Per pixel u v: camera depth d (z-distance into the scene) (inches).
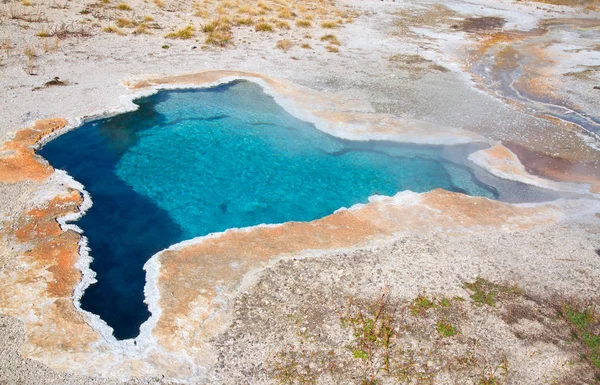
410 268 259.3
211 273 246.4
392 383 196.1
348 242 278.5
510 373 202.7
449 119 457.7
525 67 634.2
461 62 632.4
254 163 373.4
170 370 195.6
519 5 1072.2
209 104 454.9
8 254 250.8
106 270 256.5
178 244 267.3
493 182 363.6
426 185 358.3
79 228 283.6
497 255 274.7
